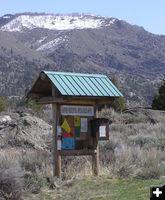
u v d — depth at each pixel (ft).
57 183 44.14
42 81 48.78
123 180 47.70
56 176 46.88
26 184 42.01
